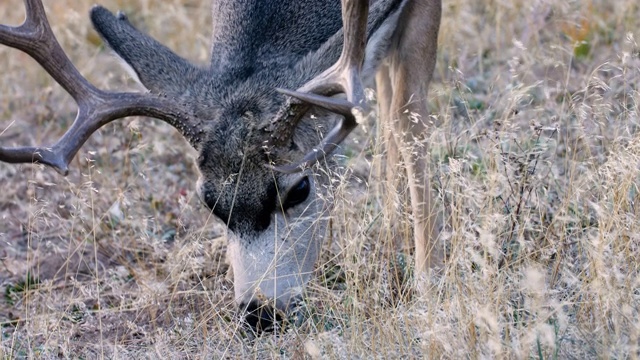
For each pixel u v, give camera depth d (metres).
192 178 27.12
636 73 24.20
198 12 36.75
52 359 20.06
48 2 38.09
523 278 18.14
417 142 20.75
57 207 26.64
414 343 17.97
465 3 32.44
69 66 19.91
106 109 19.94
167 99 20.45
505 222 19.58
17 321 21.75
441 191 20.14
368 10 18.59
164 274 22.92
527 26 29.97
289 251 20.33
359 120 17.53
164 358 19.12
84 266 24.42
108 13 22.02
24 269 24.47
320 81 19.05
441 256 21.55
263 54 21.67
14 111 33.62
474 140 24.81
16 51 35.78
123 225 25.08
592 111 22.36
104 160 27.61
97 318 21.73
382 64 22.19
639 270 17.92
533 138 22.81
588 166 21.30
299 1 22.36
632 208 19.34
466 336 17.17
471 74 30.17
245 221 20.30
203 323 19.73
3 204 27.86
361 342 18.02
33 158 19.02
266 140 20.00
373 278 20.44
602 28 30.94
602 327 16.89
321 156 19.34
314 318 20.17
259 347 19.50
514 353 16.50
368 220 21.45
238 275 20.25
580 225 19.64
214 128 20.31
